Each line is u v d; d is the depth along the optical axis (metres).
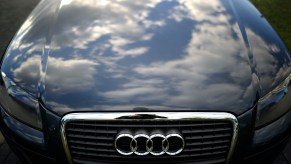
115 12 2.29
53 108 1.80
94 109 1.75
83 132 1.78
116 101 1.76
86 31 2.14
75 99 1.79
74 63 1.94
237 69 1.93
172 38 2.06
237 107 1.79
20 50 2.15
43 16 2.39
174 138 1.75
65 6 2.41
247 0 2.73
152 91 1.79
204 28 2.17
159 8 2.31
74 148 1.82
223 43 2.07
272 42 2.21
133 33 2.09
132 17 2.23
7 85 2.02
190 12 2.29
